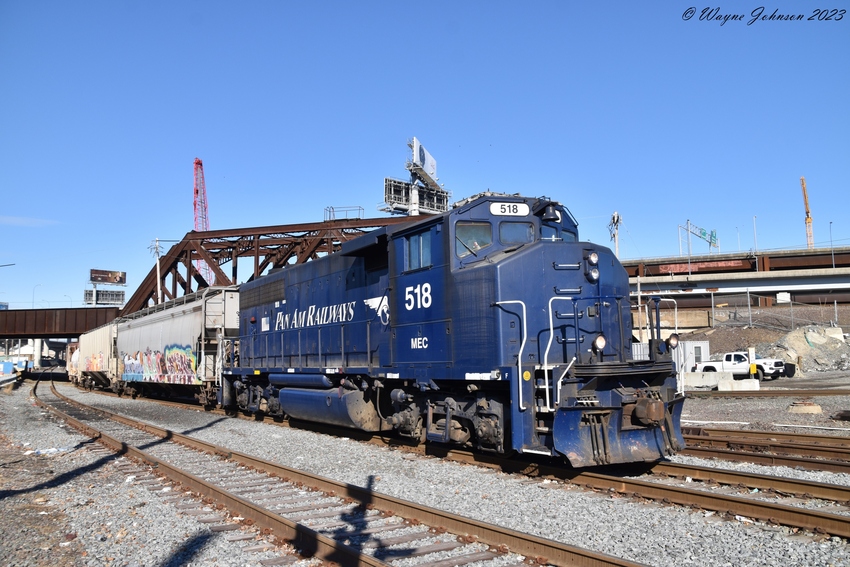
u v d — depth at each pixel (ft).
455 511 25.21
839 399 67.05
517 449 29.89
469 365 33.68
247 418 63.82
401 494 28.30
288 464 36.91
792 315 157.99
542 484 29.22
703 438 41.19
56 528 24.30
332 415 45.75
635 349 35.99
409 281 38.93
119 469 36.22
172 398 97.25
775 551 19.89
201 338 73.20
